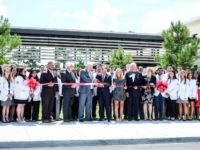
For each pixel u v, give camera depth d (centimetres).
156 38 3241
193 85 1412
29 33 2920
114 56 3048
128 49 3200
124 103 1383
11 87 1242
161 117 1373
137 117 1352
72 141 929
